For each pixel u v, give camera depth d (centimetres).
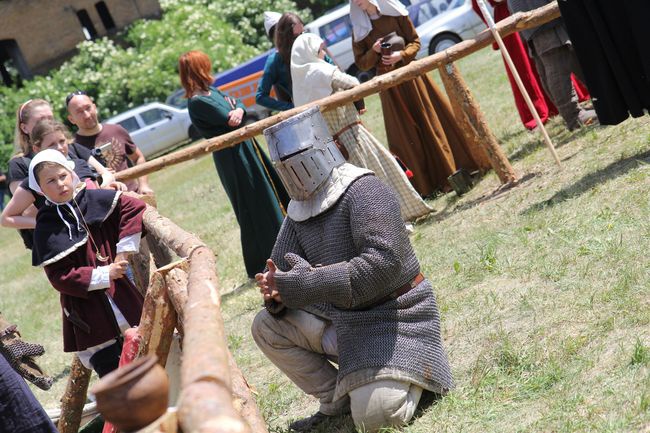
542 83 749
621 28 521
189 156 677
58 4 3578
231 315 666
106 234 438
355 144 671
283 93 758
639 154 579
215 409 166
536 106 807
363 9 736
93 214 433
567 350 373
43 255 426
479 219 619
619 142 627
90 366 440
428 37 1936
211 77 729
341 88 661
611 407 319
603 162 599
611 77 534
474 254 544
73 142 586
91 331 430
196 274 290
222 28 2916
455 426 353
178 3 3072
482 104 1101
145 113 2491
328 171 380
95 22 3616
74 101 653
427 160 757
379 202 373
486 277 500
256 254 740
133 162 686
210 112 715
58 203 432
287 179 384
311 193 382
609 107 539
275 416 450
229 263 858
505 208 612
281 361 411
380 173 678
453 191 750
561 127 771
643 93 531
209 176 1683
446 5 1997
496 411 353
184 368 190
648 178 529
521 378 371
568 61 709
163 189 1775
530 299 442
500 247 534
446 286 509
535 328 408
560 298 430
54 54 3591
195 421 165
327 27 2111
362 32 738
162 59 2791
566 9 533
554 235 510
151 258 521
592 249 466
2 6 3528
